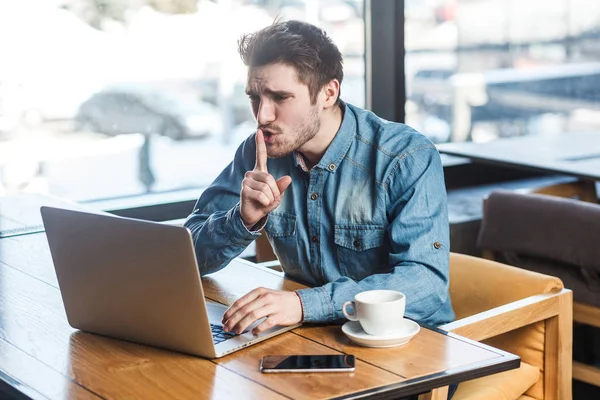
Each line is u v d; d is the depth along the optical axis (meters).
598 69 4.49
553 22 4.34
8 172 3.36
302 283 2.27
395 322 1.73
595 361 3.43
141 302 1.73
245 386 1.56
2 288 2.16
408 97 3.92
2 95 3.28
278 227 2.24
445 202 2.10
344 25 3.74
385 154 2.12
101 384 1.59
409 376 1.58
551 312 2.20
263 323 1.78
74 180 3.48
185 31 3.56
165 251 1.64
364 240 2.14
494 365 1.63
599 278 2.89
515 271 2.32
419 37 3.91
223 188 2.32
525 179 4.29
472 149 3.59
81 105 3.43
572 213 2.86
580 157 3.38
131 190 3.58
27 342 1.81
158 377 1.61
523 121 4.32
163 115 3.60
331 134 2.15
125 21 3.44
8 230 2.69
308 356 1.67
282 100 1.99
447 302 2.18
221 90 3.69
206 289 2.14
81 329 1.88
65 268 1.84
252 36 2.03
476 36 4.10
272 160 2.25
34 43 3.29
